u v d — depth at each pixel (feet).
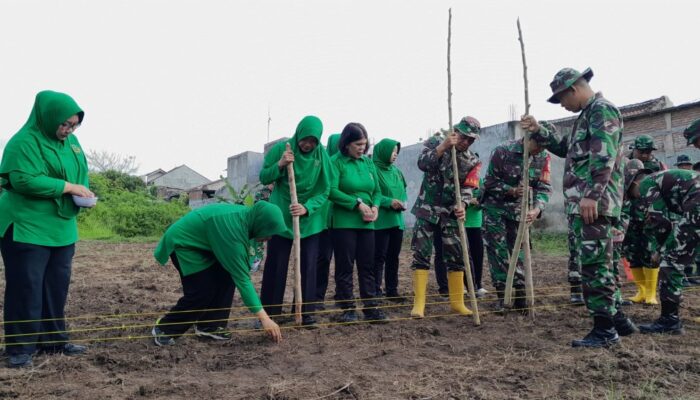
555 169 47.39
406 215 57.26
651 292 17.97
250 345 13.12
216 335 13.71
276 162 15.55
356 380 10.30
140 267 32.91
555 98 13.07
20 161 11.35
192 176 194.08
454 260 16.52
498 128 46.21
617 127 11.97
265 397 9.50
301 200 15.35
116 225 72.49
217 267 13.53
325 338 13.66
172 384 10.13
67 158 12.41
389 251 19.63
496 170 16.94
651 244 17.56
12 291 11.59
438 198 16.47
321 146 15.71
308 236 15.20
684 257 13.32
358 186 15.92
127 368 11.32
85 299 20.80
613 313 12.18
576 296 17.79
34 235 11.65
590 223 12.05
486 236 17.29
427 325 15.05
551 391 9.55
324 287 17.46
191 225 13.12
